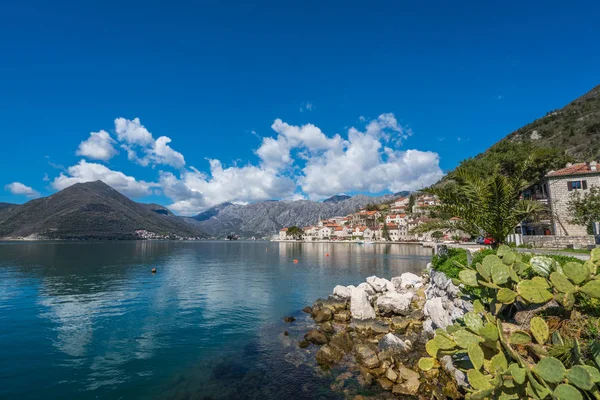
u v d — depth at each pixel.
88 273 44.69
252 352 15.16
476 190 17.02
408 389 10.84
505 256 8.09
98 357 14.46
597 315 6.48
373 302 22.73
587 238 30.75
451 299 13.99
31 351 14.97
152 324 19.64
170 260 69.88
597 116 117.62
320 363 13.57
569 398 4.77
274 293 30.44
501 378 5.60
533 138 133.25
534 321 6.24
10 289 31.52
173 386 11.85
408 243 142.12
